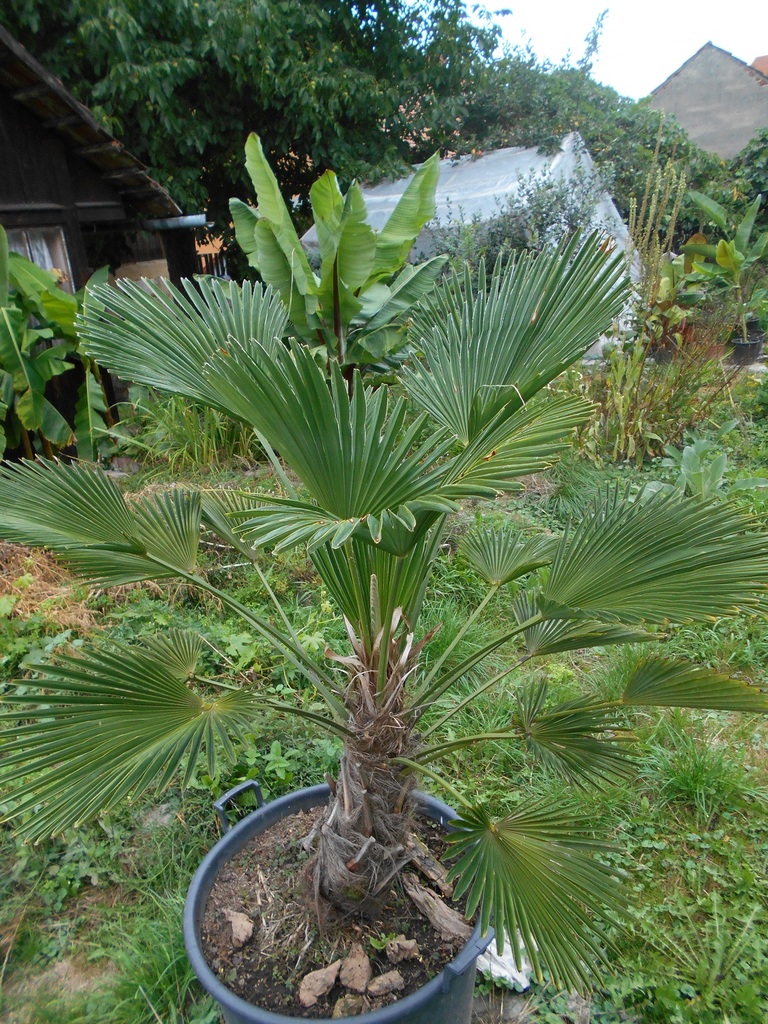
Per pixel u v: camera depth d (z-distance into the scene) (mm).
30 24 7547
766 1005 1903
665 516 1446
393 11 9641
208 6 7953
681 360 5953
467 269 1642
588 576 1492
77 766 1346
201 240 10633
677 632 3492
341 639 3314
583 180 8992
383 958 1676
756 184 12844
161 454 5004
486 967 2018
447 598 3648
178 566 1852
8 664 3139
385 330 4859
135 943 2062
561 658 3381
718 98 17078
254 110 9227
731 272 7773
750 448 5695
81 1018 1909
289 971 1665
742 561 1343
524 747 2758
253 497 1152
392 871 1646
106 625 3461
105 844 2389
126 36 7605
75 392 5957
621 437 5418
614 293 1433
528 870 1336
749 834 2457
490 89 10594
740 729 2936
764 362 8562
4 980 2033
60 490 1625
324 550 1469
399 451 1119
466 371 1564
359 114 9648
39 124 5551
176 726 1485
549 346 1474
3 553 3869
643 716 2959
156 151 8656
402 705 1548
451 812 1960
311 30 9234
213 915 1795
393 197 9562
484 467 1287
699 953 2066
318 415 1072
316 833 1782
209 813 2506
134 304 1655
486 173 9836
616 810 2529
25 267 4918
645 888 2270
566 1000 1953
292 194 10680
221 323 1755
